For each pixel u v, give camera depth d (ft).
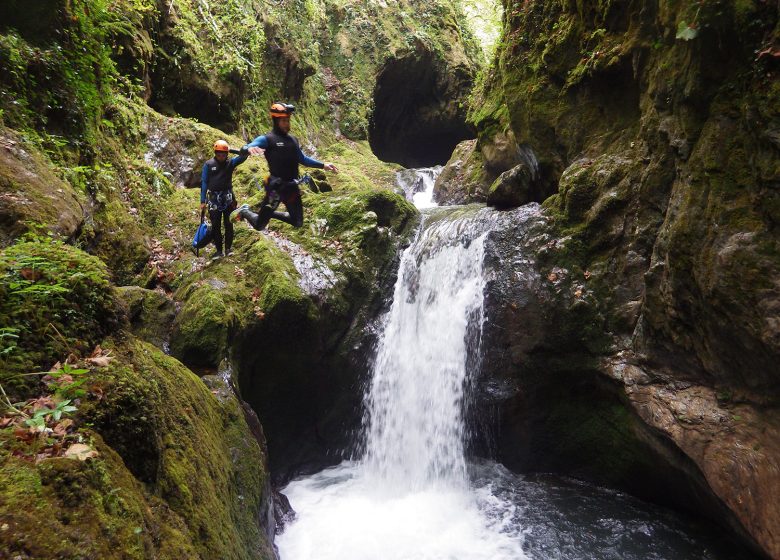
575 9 24.17
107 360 9.36
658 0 18.12
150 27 30.45
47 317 9.28
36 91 19.52
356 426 25.41
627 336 20.44
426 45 61.98
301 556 18.10
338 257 24.98
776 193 14.20
